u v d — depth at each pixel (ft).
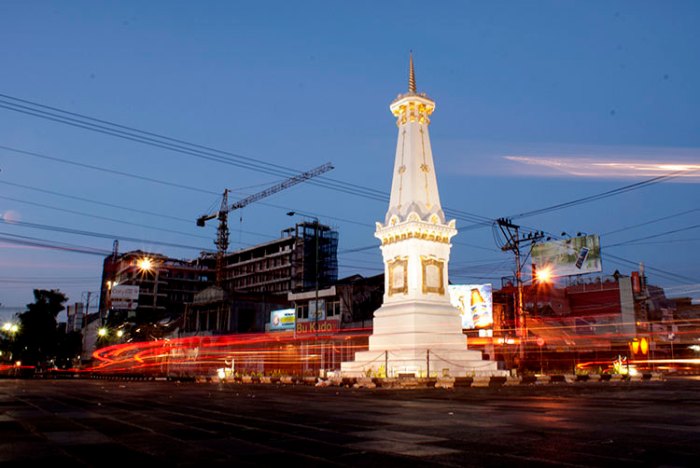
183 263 465.06
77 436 34.14
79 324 475.31
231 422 41.34
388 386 98.12
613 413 46.16
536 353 184.96
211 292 265.75
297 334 214.07
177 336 280.31
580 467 23.71
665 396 69.51
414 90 137.08
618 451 27.50
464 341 123.85
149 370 274.16
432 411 48.96
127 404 60.44
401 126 135.23
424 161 131.34
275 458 26.32
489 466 24.02
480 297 191.21
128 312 323.57
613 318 207.62
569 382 113.29
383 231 130.00
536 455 26.55
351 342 193.36
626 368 141.38
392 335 120.98
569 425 37.88
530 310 206.18
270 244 419.54
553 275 201.98
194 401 64.54
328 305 213.25
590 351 195.42
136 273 427.33
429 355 114.52
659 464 24.30
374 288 216.74
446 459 25.70
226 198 339.16
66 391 93.15
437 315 120.67
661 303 239.91
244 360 228.22
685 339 217.97
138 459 26.25
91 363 332.60
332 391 88.22
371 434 34.17
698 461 24.95
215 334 246.06
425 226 124.57
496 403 58.18
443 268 126.62
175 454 27.50
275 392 85.97
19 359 275.59
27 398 72.49
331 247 393.50
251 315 257.14
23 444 30.94
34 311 272.72
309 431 35.83
